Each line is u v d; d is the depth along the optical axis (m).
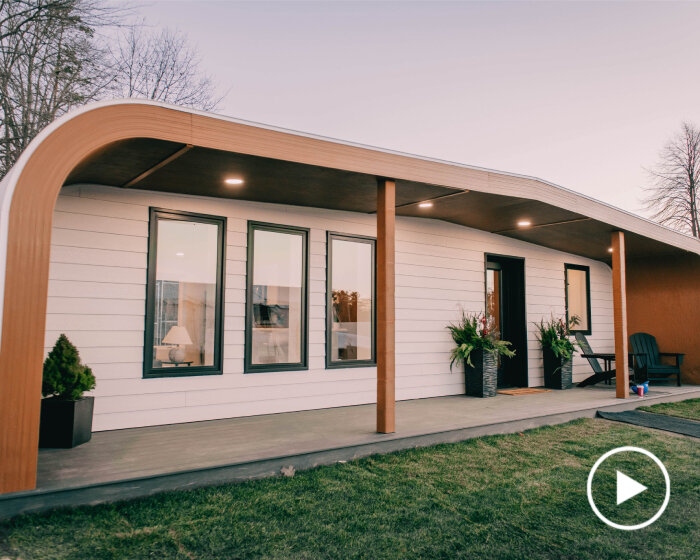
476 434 5.35
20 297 3.03
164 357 5.23
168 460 3.77
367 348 6.86
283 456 4.00
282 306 6.09
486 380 7.52
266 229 6.04
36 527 2.88
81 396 4.40
